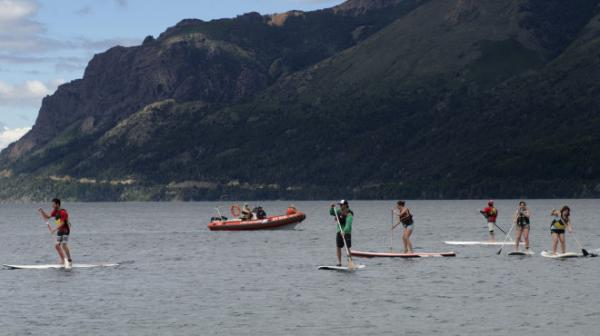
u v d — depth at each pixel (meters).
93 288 53.91
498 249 80.81
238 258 77.06
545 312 43.16
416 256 72.25
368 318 42.16
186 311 44.59
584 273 58.66
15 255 88.94
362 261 69.69
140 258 79.56
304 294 50.22
